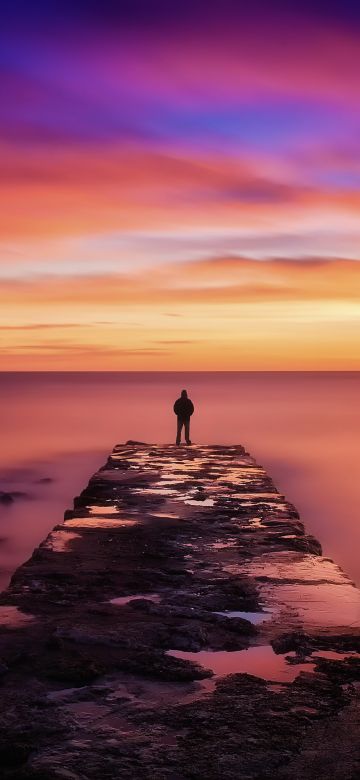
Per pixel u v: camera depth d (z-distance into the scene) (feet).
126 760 14.43
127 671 19.04
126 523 40.04
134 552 32.96
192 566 30.50
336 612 24.17
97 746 14.99
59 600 25.38
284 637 21.21
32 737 15.37
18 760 14.40
